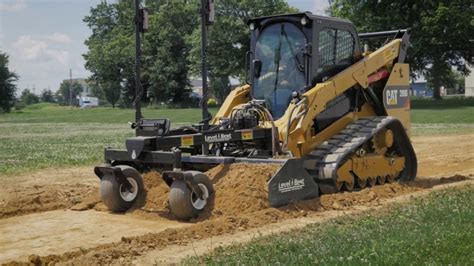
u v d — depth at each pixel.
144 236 8.06
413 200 10.08
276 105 11.34
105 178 10.02
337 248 6.62
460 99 59.53
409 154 12.90
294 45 11.29
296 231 8.06
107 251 7.35
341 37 11.80
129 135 32.53
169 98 81.88
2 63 86.88
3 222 9.55
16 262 7.07
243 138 10.28
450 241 6.69
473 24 51.75
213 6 10.88
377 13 55.59
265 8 73.06
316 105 10.80
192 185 9.16
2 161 18.31
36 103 145.75
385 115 12.73
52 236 8.57
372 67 12.18
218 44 72.50
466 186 11.40
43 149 23.03
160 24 79.81
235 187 9.55
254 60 11.70
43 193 11.51
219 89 76.00
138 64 10.51
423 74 59.38
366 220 8.37
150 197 10.13
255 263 6.34
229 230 8.47
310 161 10.77
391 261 6.03
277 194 9.54
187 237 8.09
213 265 6.46
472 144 22.75
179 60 79.62
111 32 99.25
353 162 11.19
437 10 52.06
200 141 9.94
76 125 49.53
